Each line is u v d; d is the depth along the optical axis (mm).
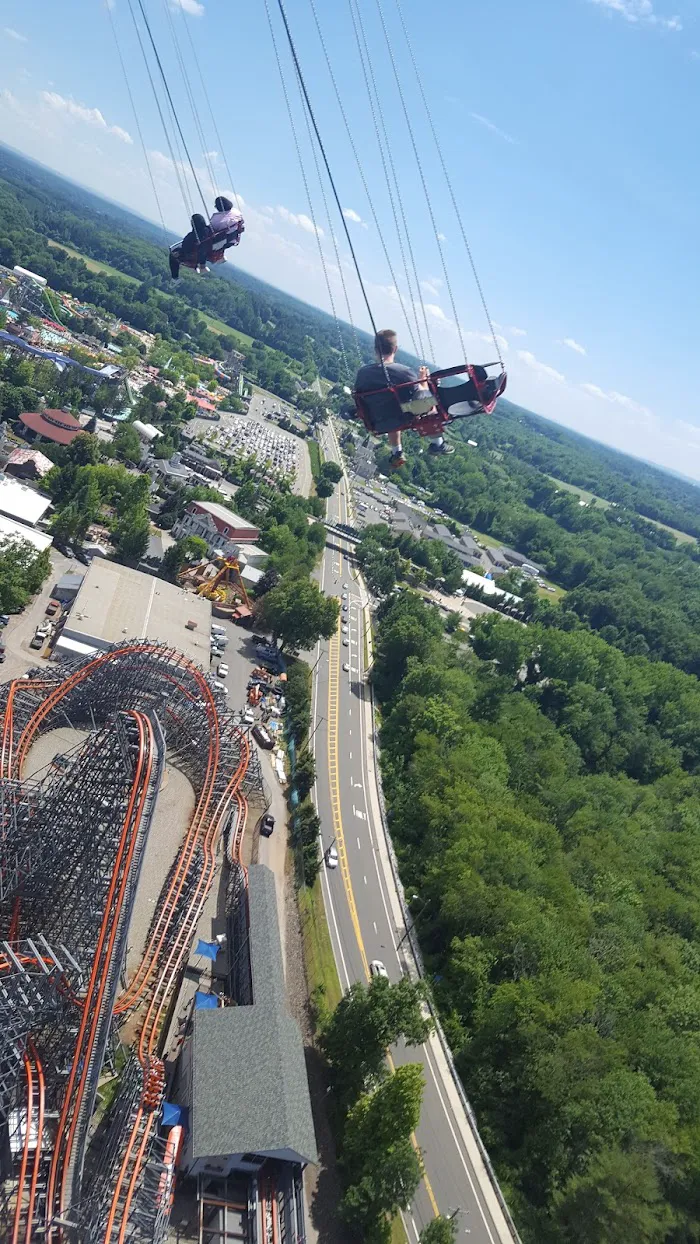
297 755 142125
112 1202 62062
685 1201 84188
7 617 138000
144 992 86875
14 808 86750
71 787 86750
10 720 105062
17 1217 58781
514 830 130875
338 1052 84375
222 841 115500
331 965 102375
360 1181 74688
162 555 192250
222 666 158000
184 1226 68375
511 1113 92062
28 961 73312
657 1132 85750
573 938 111750
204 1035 77438
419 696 169750
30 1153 63688
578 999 97312
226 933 100875
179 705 128375
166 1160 69062
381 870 124438
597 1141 86000
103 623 141000
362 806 138375
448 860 118375
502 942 106875
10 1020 67875
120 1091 73375
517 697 189125
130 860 75062
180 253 58312
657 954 118625
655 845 153250
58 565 167125
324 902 112625
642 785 192500
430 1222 72438
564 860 132625
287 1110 72812
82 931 78500
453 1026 99938
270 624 181875
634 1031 100688
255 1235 68625
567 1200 81562
